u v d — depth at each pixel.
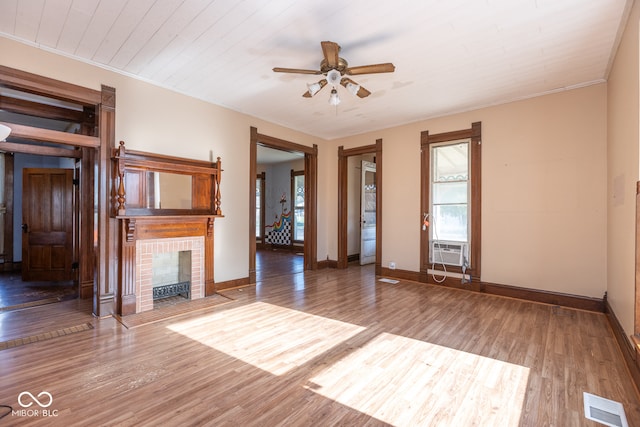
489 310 3.73
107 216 3.42
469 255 4.68
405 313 3.61
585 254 3.77
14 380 2.13
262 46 3.02
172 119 3.99
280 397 1.97
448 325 3.23
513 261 4.29
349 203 7.20
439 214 5.01
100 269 3.36
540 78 3.65
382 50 3.06
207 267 4.24
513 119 4.32
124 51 3.12
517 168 4.27
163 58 3.26
